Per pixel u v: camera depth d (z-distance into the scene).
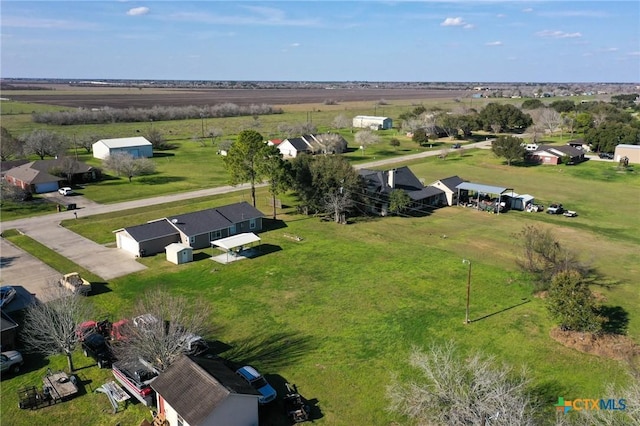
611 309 44.88
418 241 64.19
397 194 76.19
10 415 30.36
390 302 46.00
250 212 67.69
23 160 103.69
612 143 124.25
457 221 74.06
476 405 25.73
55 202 80.81
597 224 72.38
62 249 59.62
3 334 36.66
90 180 97.19
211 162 118.12
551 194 89.75
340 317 43.12
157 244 59.22
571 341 38.44
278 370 35.34
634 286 49.94
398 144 140.62
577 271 45.09
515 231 68.62
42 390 32.50
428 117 169.00
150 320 34.06
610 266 55.44
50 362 36.41
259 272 53.31
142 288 48.94
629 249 61.28
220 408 26.88
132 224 69.56
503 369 30.41
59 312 34.47
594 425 26.17
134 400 32.00
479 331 40.53
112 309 44.28
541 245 50.50
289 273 53.03
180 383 29.00
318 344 38.81
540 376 34.34
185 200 82.69
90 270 53.34
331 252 59.53
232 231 64.94
